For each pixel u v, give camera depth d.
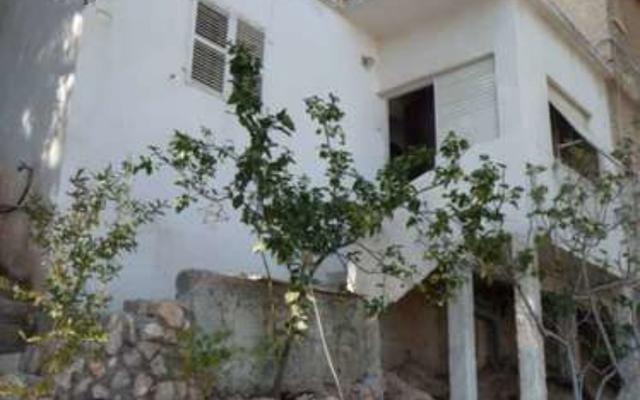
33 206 8.01
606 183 10.30
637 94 14.76
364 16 12.42
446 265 8.52
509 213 10.23
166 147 9.02
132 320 6.46
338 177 7.57
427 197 10.32
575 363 9.70
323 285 9.43
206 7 10.04
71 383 5.93
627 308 10.72
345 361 8.26
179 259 8.90
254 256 9.81
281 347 7.38
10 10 9.96
